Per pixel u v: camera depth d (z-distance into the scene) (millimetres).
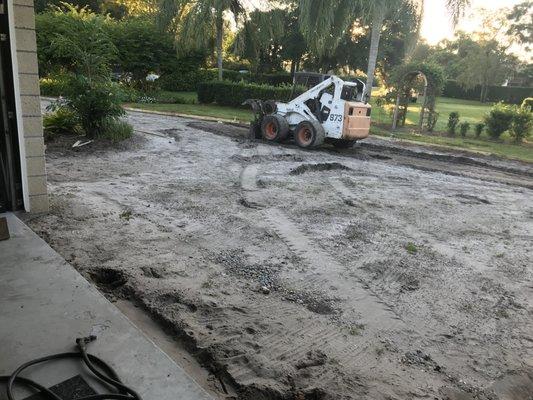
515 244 5754
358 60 27797
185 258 4379
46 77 21359
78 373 2402
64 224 4910
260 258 4574
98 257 4203
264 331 3273
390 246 5262
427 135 16500
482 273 4734
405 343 3322
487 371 3092
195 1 23625
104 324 2838
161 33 24938
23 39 4418
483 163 11812
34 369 2395
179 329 3168
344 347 3189
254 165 9195
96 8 34719
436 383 2906
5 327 2725
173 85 27250
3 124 4699
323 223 5863
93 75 10242
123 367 2469
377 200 7273
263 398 2625
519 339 3525
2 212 4922
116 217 5316
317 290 4000
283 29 25453
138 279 3832
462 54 47000
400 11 17156
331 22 16953
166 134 12250
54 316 2879
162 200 6230
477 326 3664
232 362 2877
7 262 3543
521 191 9000
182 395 2307
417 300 4008
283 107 12406
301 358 3006
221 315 3418
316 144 11617
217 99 22578
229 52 28219
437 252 5215
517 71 52875
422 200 7555
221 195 6754
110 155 9031
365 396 2709
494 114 16438
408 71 16688
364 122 11812
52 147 9102
